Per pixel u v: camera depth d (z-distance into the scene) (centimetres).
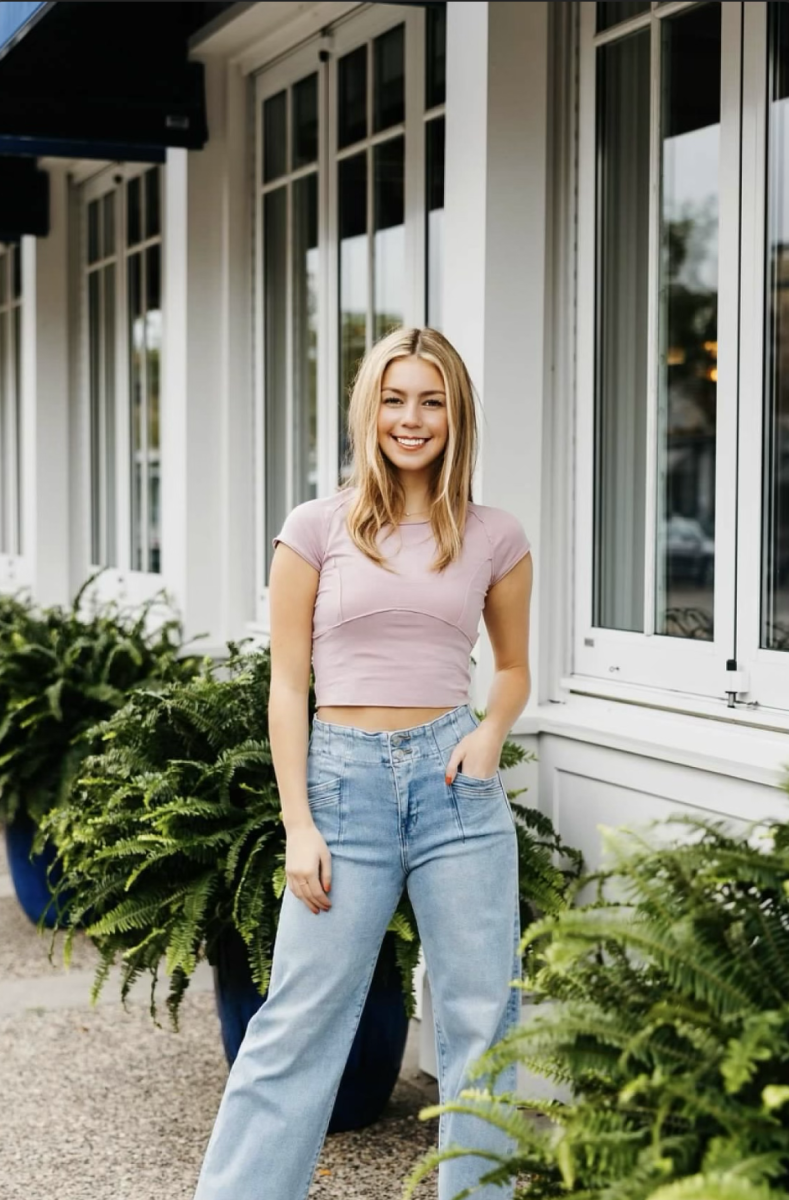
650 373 359
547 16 361
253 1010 313
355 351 472
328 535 244
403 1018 321
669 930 175
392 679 239
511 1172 184
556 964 174
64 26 505
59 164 707
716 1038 168
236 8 486
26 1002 425
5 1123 335
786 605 318
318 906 238
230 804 316
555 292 369
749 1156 154
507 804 249
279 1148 240
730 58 317
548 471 369
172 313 552
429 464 245
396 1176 303
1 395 855
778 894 187
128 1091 355
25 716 463
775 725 302
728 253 319
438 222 423
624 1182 157
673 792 314
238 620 544
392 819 239
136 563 649
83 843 332
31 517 750
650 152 347
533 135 361
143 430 634
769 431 314
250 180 538
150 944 313
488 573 246
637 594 355
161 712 339
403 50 438
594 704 354
